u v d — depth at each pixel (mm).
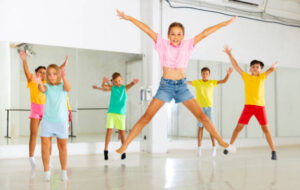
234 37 6594
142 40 5762
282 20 7168
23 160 4344
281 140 7008
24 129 5262
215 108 6316
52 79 2934
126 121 5656
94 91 5785
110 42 5535
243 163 4070
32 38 4992
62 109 2945
